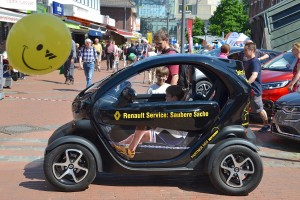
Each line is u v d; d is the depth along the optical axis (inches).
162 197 205.6
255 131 357.7
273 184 228.4
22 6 745.6
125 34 2087.8
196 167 208.2
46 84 689.0
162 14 3846.0
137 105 205.8
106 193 209.6
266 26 703.1
